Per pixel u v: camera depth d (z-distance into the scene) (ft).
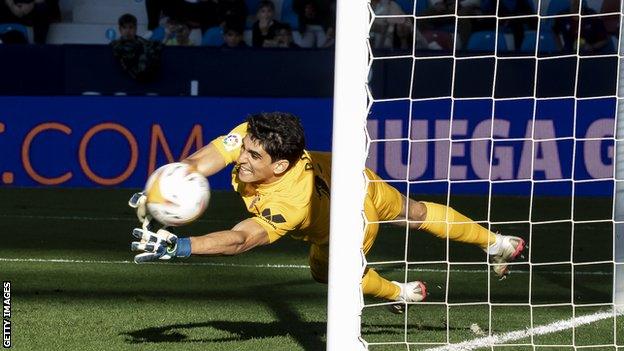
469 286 40.40
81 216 58.29
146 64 69.92
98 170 69.97
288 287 39.70
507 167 67.36
